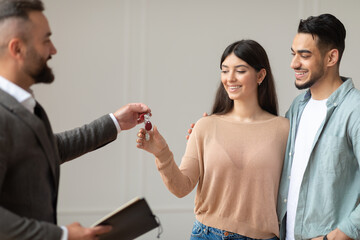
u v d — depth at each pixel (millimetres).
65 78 3967
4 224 1228
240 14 4137
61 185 4039
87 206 4078
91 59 3992
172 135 4141
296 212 1784
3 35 1345
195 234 1949
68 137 1731
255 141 1907
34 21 1371
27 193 1324
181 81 4117
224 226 1866
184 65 4113
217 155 1892
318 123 1811
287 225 1864
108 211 4102
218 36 4125
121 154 4109
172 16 4074
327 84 1805
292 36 4199
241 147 1902
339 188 1721
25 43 1356
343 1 4215
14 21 1344
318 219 1746
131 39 4035
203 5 4094
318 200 1743
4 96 1323
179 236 4199
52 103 3965
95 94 4016
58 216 4027
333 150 1711
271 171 1862
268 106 2018
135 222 1487
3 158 1260
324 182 1731
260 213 1854
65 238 1297
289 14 4188
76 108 3994
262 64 1938
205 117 2027
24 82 1405
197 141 1973
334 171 1709
